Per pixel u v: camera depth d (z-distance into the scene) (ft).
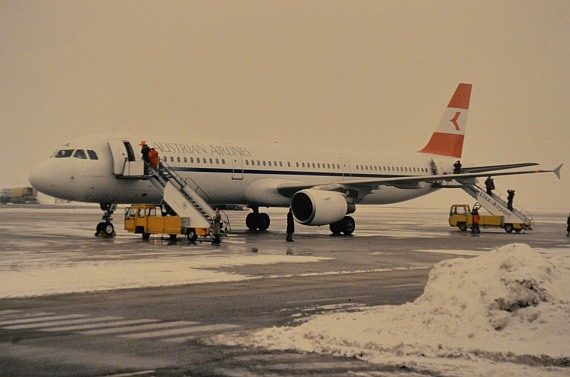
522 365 36.27
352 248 114.21
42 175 125.18
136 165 126.21
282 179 154.30
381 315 46.68
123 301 55.62
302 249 109.91
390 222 279.49
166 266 80.64
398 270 81.30
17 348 38.86
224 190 144.25
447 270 49.67
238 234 150.71
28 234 142.00
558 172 153.38
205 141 144.15
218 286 65.26
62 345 39.65
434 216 417.49
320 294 60.85
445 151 199.82
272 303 55.47
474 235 163.53
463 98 202.80
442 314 44.65
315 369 34.81
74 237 131.03
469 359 37.29
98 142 128.88
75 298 56.90
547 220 349.82
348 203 146.51
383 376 33.76
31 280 67.51
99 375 33.37
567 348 38.68
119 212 349.82
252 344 40.16
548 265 46.96
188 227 119.55
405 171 183.52
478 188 191.42
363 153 177.06
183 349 38.86
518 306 44.09
